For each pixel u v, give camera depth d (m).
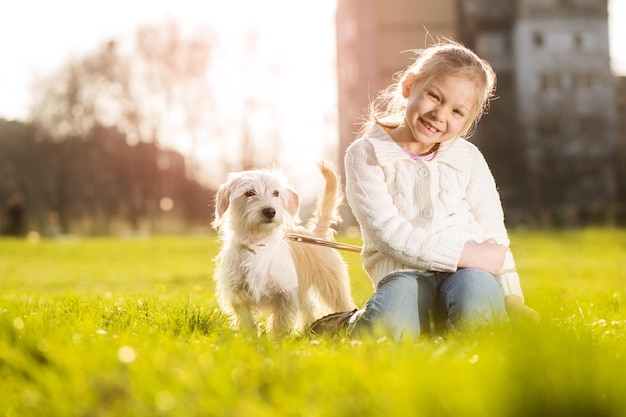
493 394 2.30
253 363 2.89
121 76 51.56
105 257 23.44
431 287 4.47
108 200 54.31
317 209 6.16
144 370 2.65
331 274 5.90
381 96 5.22
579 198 62.16
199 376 2.62
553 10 62.84
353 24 60.25
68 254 24.31
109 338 3.56
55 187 54.97
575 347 3.12
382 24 59.41
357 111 59.34
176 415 2.29
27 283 13.82
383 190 4.64
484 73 4.54
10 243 27.66
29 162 55.12
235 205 5.31
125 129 51.75
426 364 2.70
